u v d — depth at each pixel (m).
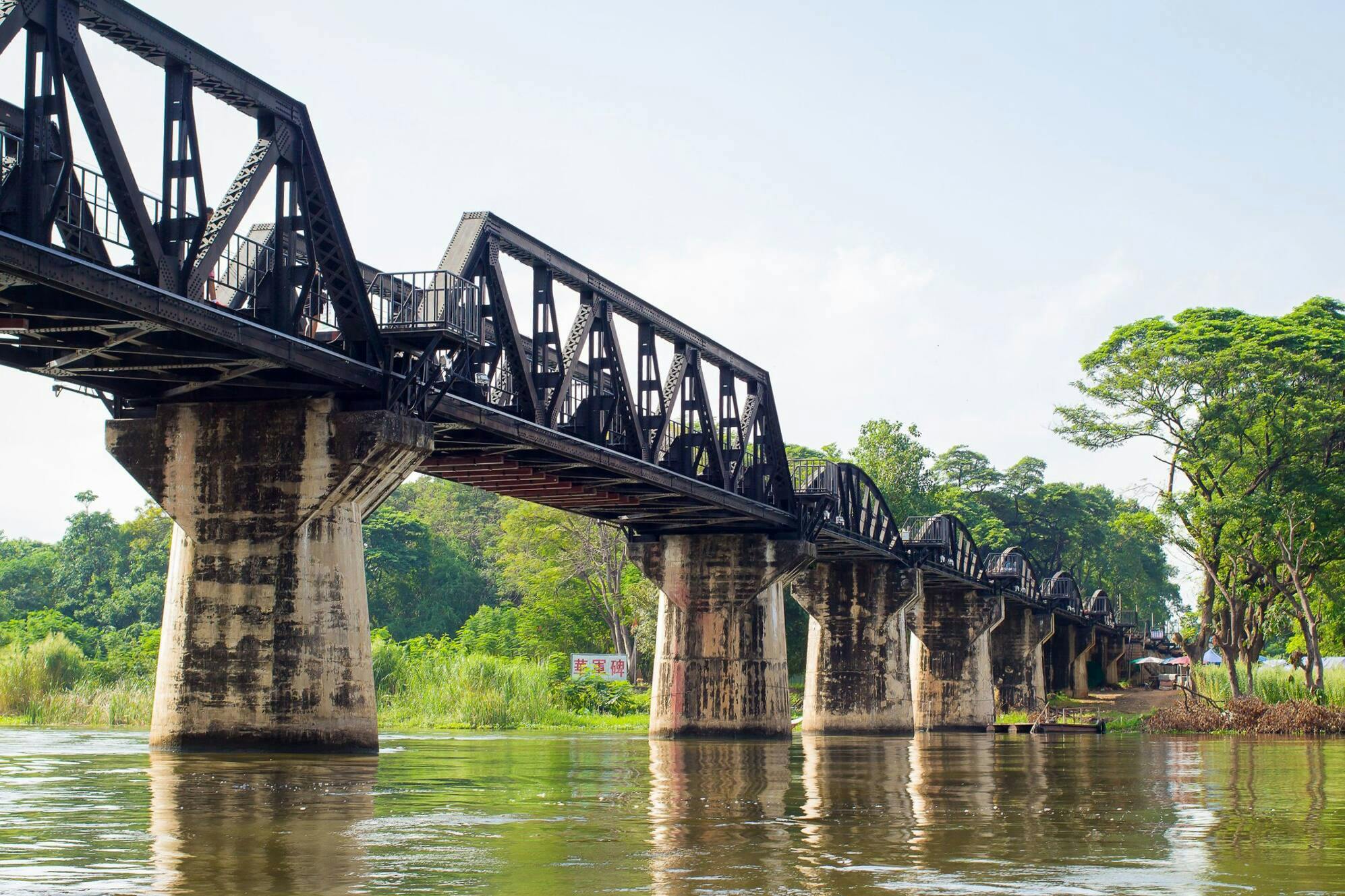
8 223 22.11
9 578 135.25
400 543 136.38
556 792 25.75
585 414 41.47
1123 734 69.50
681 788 27.59
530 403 36.81
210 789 23.44
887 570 70.88
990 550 148.50
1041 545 168.00
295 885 13.97
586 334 40.34
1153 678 154.38
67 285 22.09
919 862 16.39
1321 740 60.97
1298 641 108.94
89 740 43.12
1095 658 154.88
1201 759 42.47
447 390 32.22
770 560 55.72
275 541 30.77
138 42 24.61
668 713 55.75
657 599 110.31
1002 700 110.00
